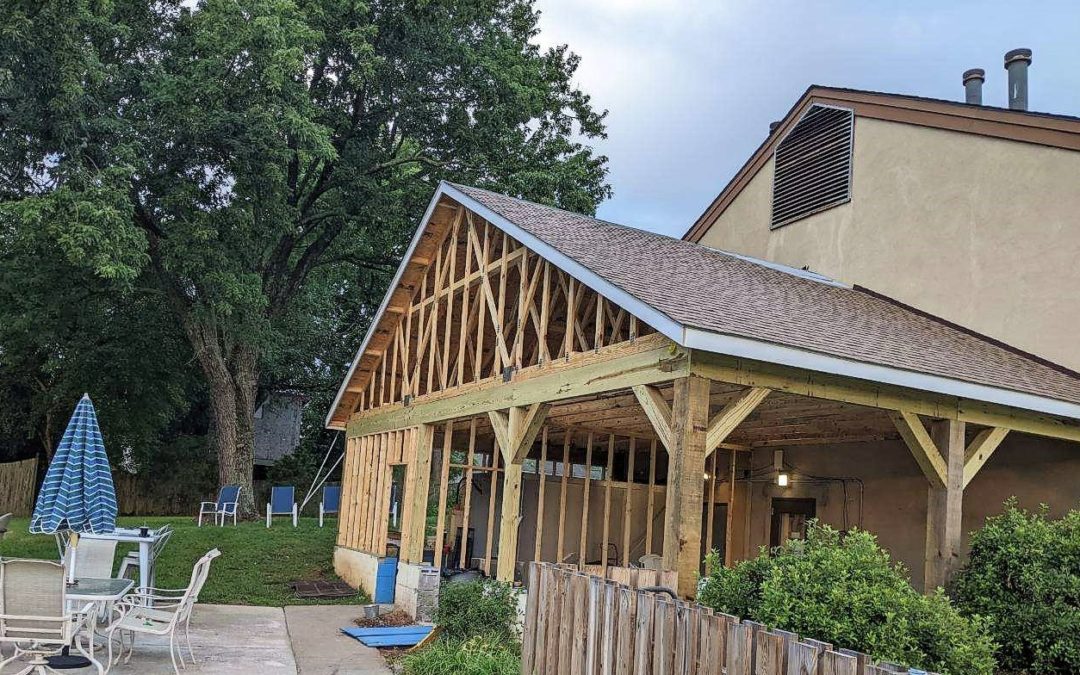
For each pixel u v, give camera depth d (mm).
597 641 4938
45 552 13133
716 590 5328
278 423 30875
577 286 8305
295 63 15117
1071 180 9680
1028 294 9992
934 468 7043
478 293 11320
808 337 6418
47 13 13398
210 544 14398
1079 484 8367
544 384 8359
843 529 10766
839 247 12906
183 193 15617
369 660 8125
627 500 12172
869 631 4508
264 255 18891
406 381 12680
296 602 11805
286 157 15781
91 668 6984
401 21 18234
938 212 11297
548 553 13219
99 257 13133
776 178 14523
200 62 15523
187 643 7590
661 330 5883
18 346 21094
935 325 10570
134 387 22312
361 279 25750
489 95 19531
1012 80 11883
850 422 8898
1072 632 6125
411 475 11875
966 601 6746
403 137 21047
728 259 11766
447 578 11375
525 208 10750
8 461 23609
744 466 12539
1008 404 7105
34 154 14875
